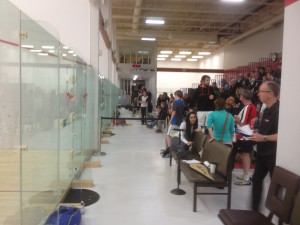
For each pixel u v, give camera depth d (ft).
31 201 8.88
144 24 50.44
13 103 8.42
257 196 9.88
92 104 20.61
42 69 10.02
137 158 19.86
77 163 14.58
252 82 32.73
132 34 56.95
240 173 16.07
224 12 41.45
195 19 45.78
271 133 9.53
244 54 55.57
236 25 51.26
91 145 20.47
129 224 9.96
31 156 9.00
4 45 8.53
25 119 8.67
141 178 15.20
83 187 13.55
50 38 10.27
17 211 8.20
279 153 8.52
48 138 10.41
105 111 29.68
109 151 22.17
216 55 73.61
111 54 40.50
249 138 10.03
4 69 8.54
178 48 72.54
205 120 18.71
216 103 13.99
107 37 30.73
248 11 41.50
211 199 12.33
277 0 36.04
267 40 45.93
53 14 21.56
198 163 12.76
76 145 14.33
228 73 60.49
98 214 10.69
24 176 8.54
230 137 13.97
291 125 8.00
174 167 17.53
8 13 8.43
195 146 15.48
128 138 28.78
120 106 54.95
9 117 8.36
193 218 10.49
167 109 33.71
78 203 11.21
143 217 10.52
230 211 8.72
